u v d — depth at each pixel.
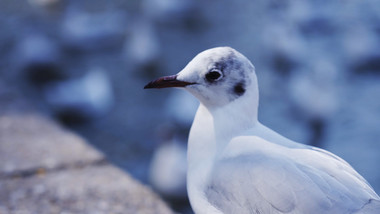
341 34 18.27
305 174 3.91
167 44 17.95
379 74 15.88
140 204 5.85
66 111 13.44
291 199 3.85
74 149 7.08
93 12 19.66
